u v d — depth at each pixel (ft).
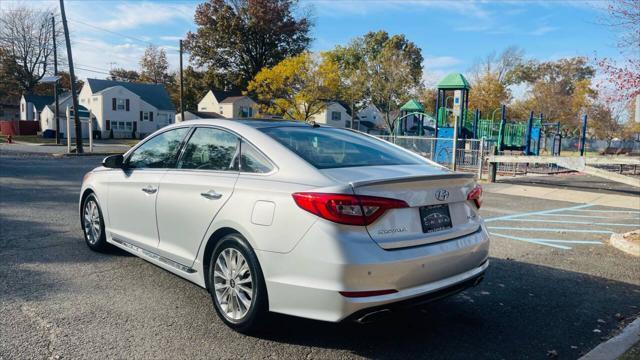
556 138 91.04
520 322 13.12
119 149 112.16
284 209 10.61
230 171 12.61
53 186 39.55
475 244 11.86
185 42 209.97
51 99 215.31
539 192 45.52
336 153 12.67
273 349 11.08
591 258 20.34
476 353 11.21
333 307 9.84
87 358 10.37
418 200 10.78
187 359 10.48
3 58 206.18
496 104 170.40
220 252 12.21
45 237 21.24
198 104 215.72
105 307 13.26
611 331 12.66
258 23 197.06
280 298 10.61
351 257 9.70
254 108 199.82
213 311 13.20
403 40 218.38
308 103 127.75
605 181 60.70
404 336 12.03
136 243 15.67
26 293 14.16
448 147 66.03
